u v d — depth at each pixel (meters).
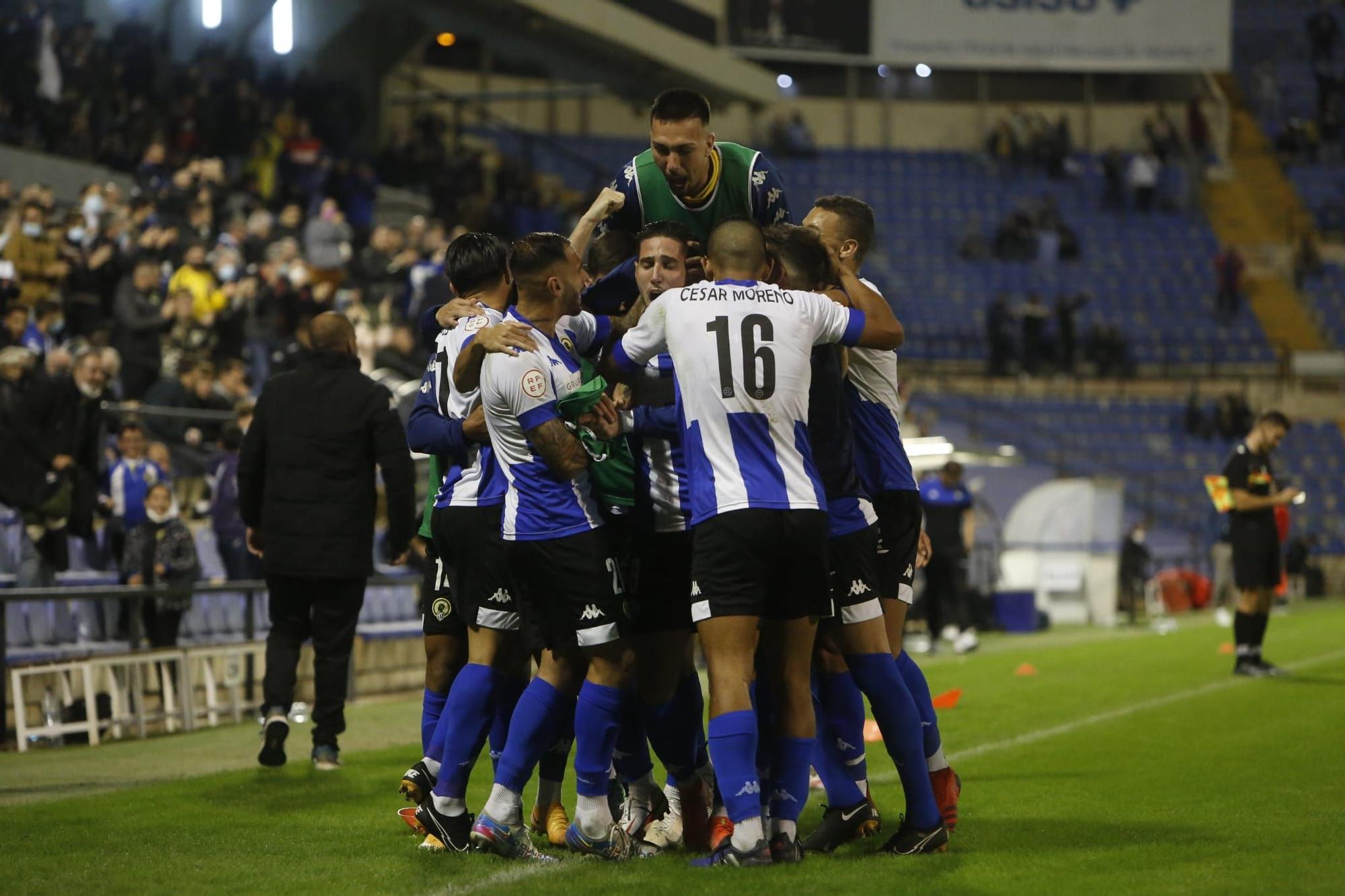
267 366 43.09
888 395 15.85
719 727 13.30
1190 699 29.03
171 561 28.28
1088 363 89.06
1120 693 30.48
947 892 12.28
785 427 13.48
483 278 15.74
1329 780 18.70
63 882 13.06
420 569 37.56
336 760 20.31
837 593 14.21
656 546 14.43
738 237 13.88
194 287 41.25
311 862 13.87
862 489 14.71
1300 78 109.50
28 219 38.53
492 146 92.56
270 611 20.64
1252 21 110.38
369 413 20.34
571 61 65.25
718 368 13.41
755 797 13.30
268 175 57.16
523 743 13.93
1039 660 39.75
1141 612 62.19
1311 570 77.12
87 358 30.89
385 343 46.97
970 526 43.91
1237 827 15.42
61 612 27.47
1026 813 16.53
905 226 97.12
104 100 54.12
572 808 16.86
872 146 103.94
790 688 13.84
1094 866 13.41
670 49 65.69
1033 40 97.69
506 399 13.76
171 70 60.81
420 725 26.17
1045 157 102.06
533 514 13.88
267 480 20.33
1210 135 106.06
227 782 19.11
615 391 14.52
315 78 66.75
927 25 96.75
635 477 14.40
